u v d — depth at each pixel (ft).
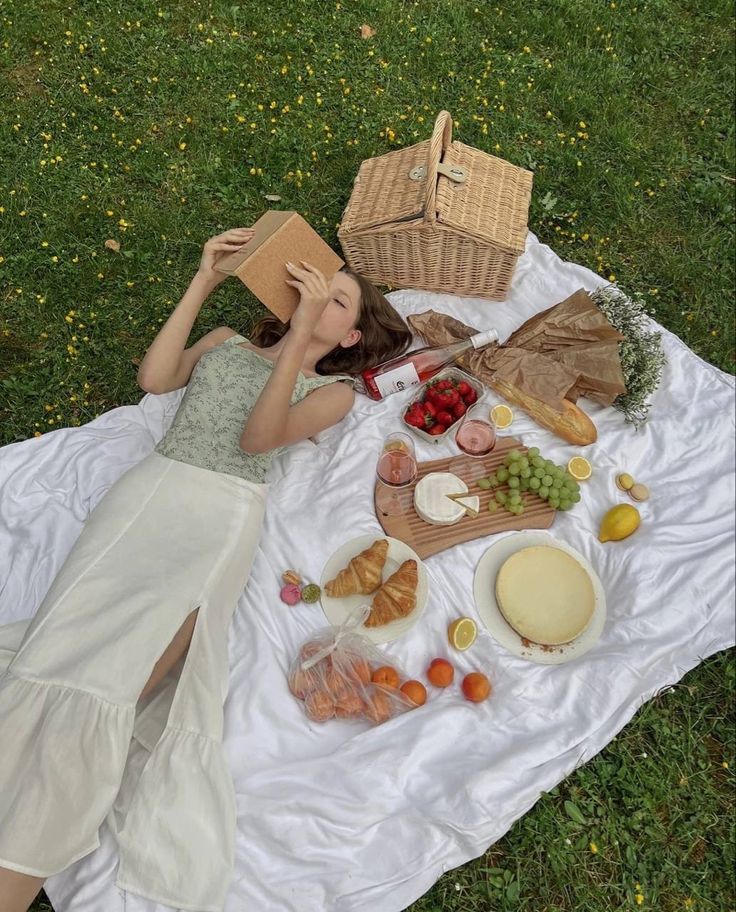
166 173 10.41
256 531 6.74
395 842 5.75
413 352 8.45
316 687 6.27
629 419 8.23
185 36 11.75
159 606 5.59
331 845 5.66
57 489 7.75
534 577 7.02
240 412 6.91
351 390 7.54
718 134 11.66
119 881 5.33
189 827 5.45
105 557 5.92
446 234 8.38
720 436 8.30
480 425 8.04
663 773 6.82
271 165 10.67
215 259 6.94
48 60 11.20
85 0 11.88
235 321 9.37
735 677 7.25
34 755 5.03
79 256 9.62
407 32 12.10
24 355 8.95
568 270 9.64
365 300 7.77
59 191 10.07
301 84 11.46
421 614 6.89
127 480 6.53
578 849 6.40
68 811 4.97
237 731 6.08
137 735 5.89
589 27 12.55
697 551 7.47
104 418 8.30
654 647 6.82
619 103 11.73
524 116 11.51
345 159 10.80
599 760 6.76
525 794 6.03
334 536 7.28
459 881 6.20
